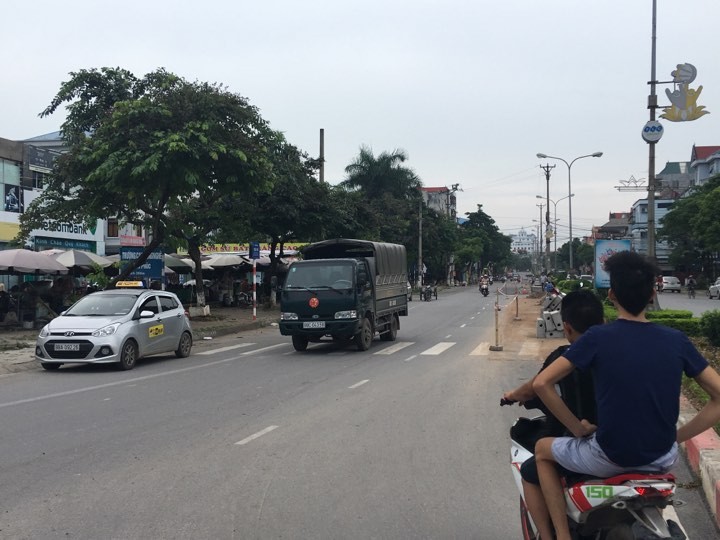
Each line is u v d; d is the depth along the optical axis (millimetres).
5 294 22391
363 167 56000
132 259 21953
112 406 9641
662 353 3215
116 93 20156
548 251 54188
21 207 28812
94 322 13727
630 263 3350
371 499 5551
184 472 6301
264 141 20234
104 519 5055
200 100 17531
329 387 11352
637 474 3227
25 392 10984
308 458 6812
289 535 4758
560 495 3504
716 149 73375
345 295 16359
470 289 81125
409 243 64625
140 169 15953
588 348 3316
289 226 31781
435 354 16344
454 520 5082
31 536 4715
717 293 45844
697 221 52531
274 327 25766
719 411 3250
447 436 7781
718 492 5062
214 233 35969
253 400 10109
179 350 15945
